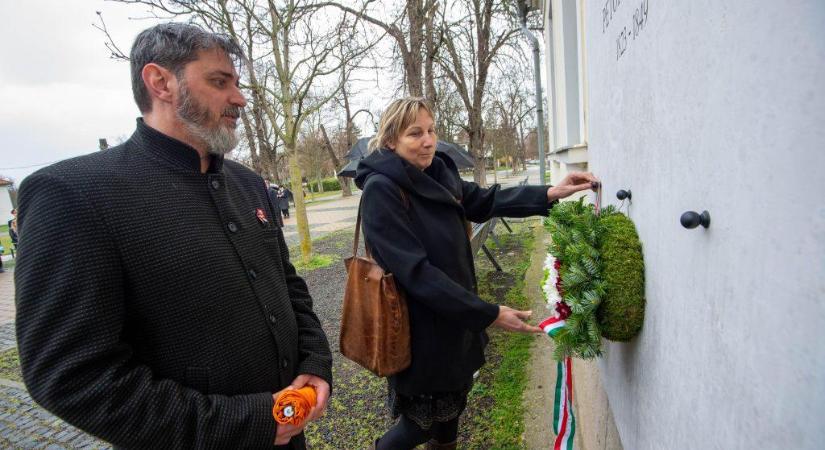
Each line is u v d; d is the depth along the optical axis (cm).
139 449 102
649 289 105
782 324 48
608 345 154
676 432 85
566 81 371
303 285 175
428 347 173
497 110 2106
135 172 115
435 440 202
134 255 108
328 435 281
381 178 166
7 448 309
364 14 713
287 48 731
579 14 289
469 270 183
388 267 164
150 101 124
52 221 99
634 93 110
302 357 153
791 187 45
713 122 64
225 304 121
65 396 95
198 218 121
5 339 555
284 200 1844
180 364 114
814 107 41
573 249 119
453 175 196
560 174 555
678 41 77
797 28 43
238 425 112
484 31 1048
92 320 99
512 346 365
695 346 74
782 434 49
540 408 278
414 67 707
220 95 126
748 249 55
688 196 75
